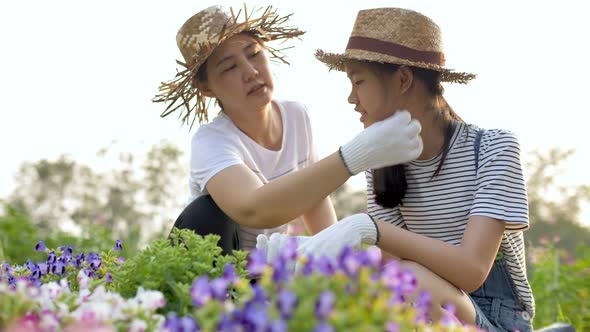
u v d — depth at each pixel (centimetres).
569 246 1528
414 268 269
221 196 308
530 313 301
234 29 328
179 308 235
